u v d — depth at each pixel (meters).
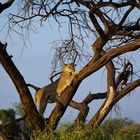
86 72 40.94
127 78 45.69
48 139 32.69
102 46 40.22
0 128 42.59
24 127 42.56
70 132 33.12
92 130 32.75
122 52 38.88
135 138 33.41
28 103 42.12
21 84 42.03
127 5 39.31
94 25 39.56
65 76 43.31
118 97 43.53
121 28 40.94
